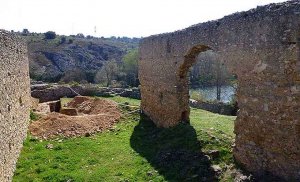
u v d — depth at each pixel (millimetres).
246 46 10422
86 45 88375
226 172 10656
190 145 12992
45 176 11977
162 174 11586
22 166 12844
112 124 19422
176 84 15758
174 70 15836
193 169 11188
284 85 9109
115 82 43812
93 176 11914
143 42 19922
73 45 84625
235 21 10914
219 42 11938
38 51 73938
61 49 79000
